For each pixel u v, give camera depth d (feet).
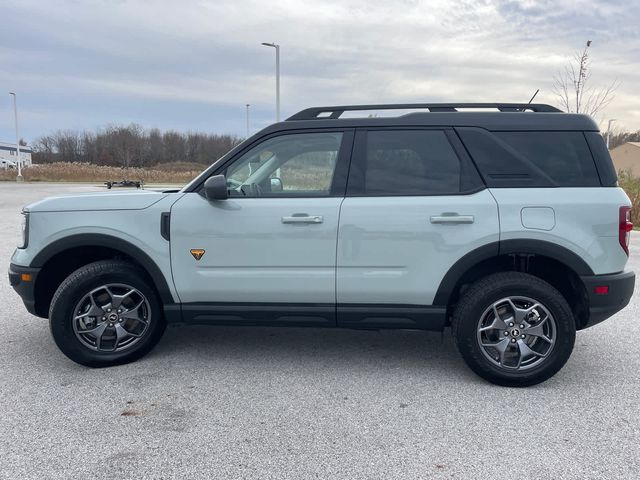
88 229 12.96
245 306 13.05
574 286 12.49
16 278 13.34
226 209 12.71
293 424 10.48
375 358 14.24
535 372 12.18
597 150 12.32
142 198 13.10
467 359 12.37
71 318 12.98
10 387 12.15
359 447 9.64
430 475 8.77
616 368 13.57
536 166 12.34
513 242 12.07
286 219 12.49
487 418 10.78
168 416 10.78
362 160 12.75
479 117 12.64
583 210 12.00
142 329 13.60
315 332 16.47
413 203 12.34
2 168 165.89
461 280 13.06
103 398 11.59
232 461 9.16
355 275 12.58
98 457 9.27
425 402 11.52
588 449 9.61
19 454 9.33
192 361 13.88
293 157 13.05
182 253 12.89
